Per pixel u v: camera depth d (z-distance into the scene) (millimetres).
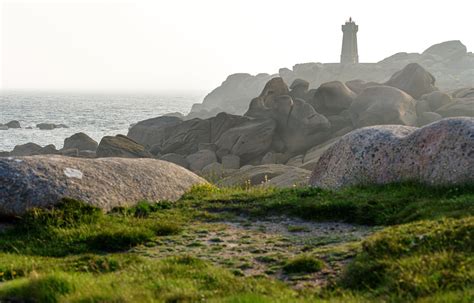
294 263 12656
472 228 12008
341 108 70250
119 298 10234
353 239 14836
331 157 23953
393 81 80250
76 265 13172
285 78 177375
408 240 12141
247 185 26078
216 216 18609
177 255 14141
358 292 10609
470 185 18672
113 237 15578
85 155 67688
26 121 148000
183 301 10133
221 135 65312
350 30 155000
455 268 10453
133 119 164875
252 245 15117
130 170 21266
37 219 17156
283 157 62344
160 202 20156
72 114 183750
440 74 153125
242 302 9609
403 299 9750
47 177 18875
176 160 62094
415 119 65250
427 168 20078
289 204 19109
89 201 18703
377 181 21422
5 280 12602
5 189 18156
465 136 19766
